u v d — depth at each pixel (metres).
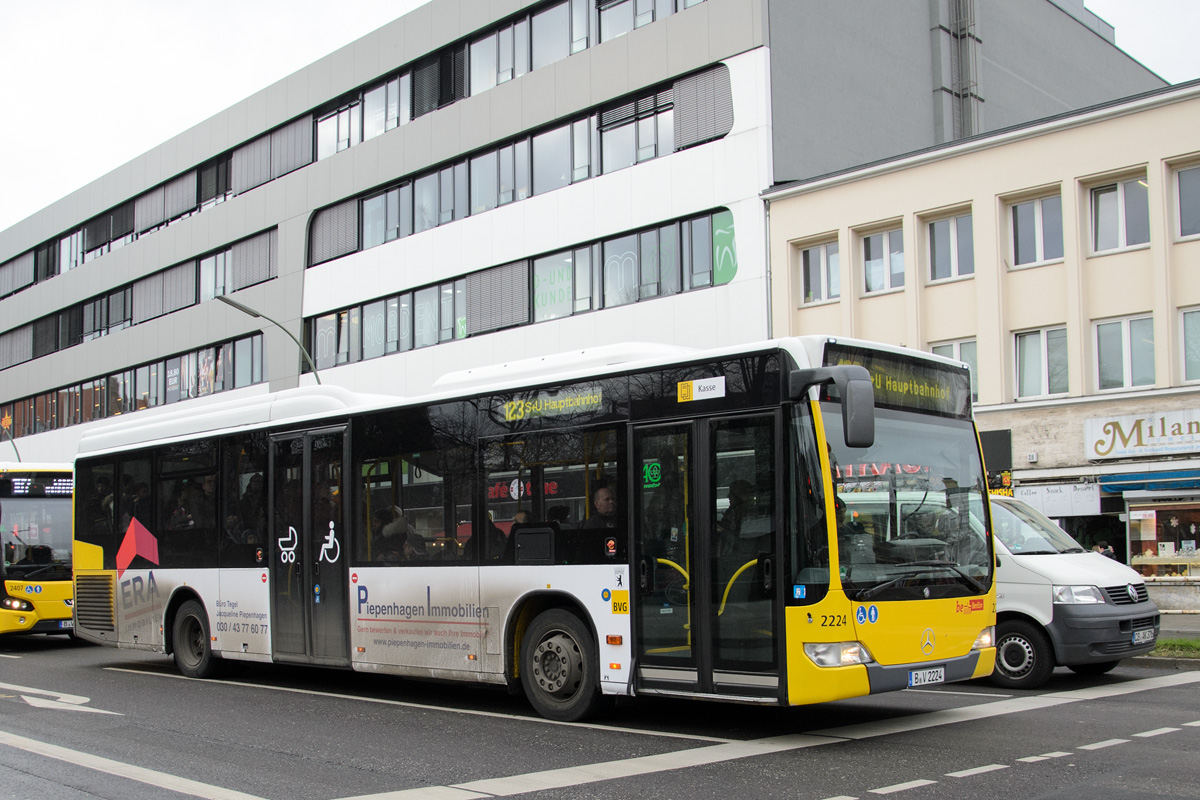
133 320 48.66
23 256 58.16
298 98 39.28
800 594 8.25
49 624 18.94
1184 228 21.19
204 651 13.98
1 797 7.01
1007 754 8.02
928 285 24.20
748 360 8.86
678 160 27.66
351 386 36.69
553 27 31.06
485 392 10.84
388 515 11.64
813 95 27.80
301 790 7.16
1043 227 23.02
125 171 49.16
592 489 9.78
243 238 41.81
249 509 13.46
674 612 9.06
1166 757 7.82
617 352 10.09
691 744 8.65
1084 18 41.47
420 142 34.44
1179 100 20.89
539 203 30.83
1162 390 20.91
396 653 11.36
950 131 32.75
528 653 10.18
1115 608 11.95
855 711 10.35
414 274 34.59
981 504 9.68
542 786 7.16
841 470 8.53
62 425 54.09
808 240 25.70
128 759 8.34
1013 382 23.14
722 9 27.09
